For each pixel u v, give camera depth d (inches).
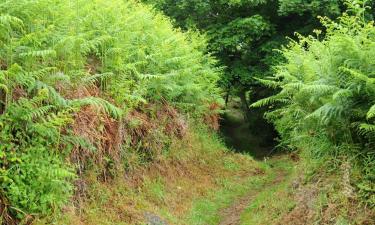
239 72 592.7
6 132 193.9
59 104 213.9
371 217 209.0
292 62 315.6
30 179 192.9
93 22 294.5
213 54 601.6
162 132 348.2
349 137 249.1
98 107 242.8
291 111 331.6
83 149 238.8
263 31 592.1
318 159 271.7
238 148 618.2
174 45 390.6
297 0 516.7
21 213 186.2
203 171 397.7
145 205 269.9
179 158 366.6
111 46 299.0
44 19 231.3
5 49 206.1
